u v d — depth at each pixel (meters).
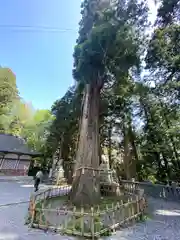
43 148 25.20
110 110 20.03
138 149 20.50
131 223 6.35
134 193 11.36
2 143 22.56
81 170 9.34
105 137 22.48
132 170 18.56
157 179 17.17
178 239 5.17
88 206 8.00
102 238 4.83
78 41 11.66
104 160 17.62
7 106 33.66
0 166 21.56
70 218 5.22
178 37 10.75
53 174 20.61
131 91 16.05
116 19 9.47
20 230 5.15
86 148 9.88
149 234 5.45
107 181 13.75
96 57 9.45
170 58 11.45
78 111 19.14
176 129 13.81
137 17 10.64
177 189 11.90
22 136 30.72
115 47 9.30
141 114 19.73
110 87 15.64
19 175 23.27
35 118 34.06
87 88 11.49
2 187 13.95
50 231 5.14
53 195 10.49
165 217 7.72
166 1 10.53
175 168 16.03
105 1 10.34
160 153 16.94
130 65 10.71
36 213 5.66
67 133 22.45
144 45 11.95
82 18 11.95
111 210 5.64
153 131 16.94
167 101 13.61
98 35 8.74
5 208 7.67
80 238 4.74
